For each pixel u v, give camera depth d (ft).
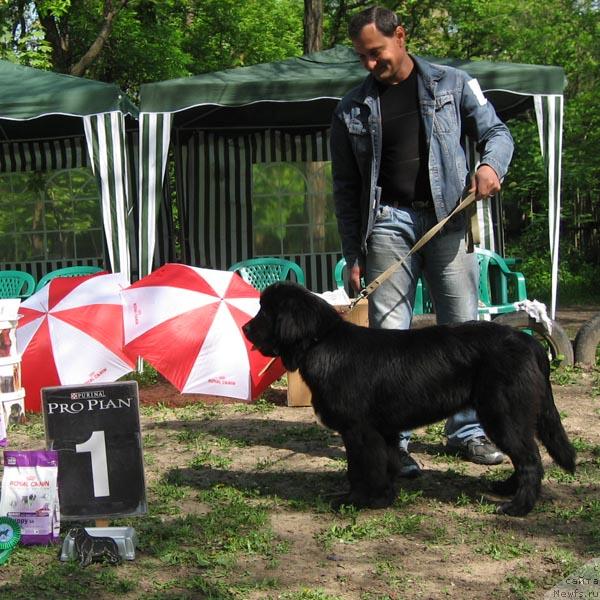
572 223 60.39
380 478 13.65
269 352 13.78
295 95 27.58
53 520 12.60
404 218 15.25
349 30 14.69
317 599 10.55
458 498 14.25
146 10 59.21
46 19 54.70
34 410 21.95
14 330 21.50
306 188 38.37
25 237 39.27
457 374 13.21
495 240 36.50
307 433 19.62
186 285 22.06
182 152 38.45
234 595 10.78
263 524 13.39
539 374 13.19
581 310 45.14
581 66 61.05
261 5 69.05
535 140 57.77
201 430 20.22
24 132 37.65
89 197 38.81
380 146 14.99
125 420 12.81
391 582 11.09
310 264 38.63
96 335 21.75
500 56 66.90
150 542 12.69
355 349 13.37
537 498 13.37
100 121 26.96
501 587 10.91
